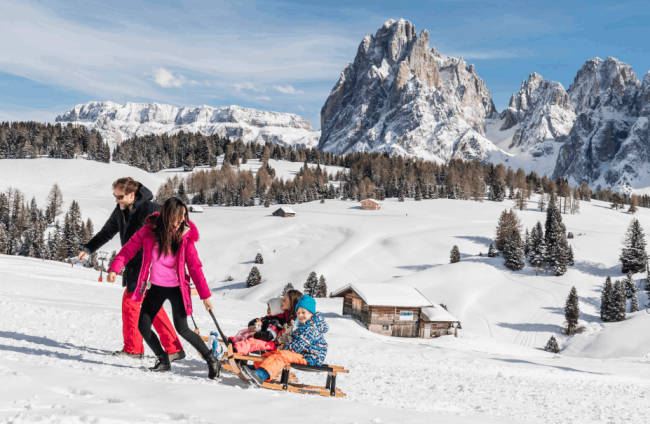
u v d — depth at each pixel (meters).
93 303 18.64
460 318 77.62
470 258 107.50
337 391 5.62
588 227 146.50
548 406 7.61
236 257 117.81
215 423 3.14
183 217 5.25
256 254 118.31
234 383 5.30
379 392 6.73
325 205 174.25
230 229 138.25
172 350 5.59
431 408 5.84
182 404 3.58
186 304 5.25
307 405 4.11
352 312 52.34
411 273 104.56
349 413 4.01
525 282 91.75
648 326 67.94
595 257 105.19
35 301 14.70
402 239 122.25
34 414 2.73
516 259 98.69
